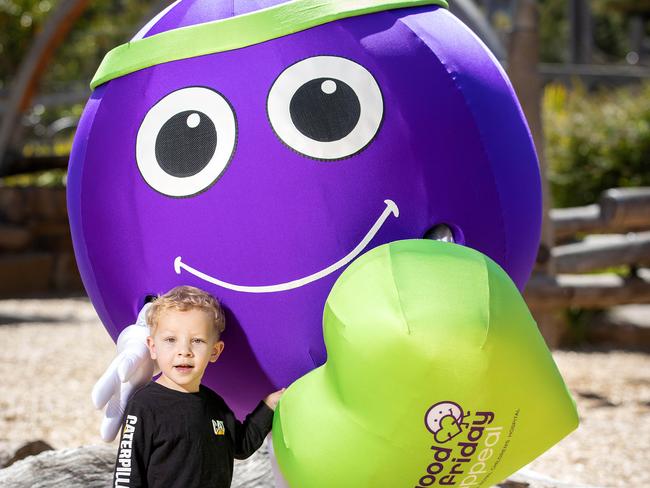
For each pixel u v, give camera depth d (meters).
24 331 10.08
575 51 31.45
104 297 3.17
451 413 2.49
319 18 2.92
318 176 2.80
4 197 14.16
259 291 2.83
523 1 8.05
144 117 2.98
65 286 14.57
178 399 2.72
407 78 2.91
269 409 2.86
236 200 2.81
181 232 2.87
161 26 3.13
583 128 12.44
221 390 3.05
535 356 2.57
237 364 2.94
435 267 2.56
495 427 2.55
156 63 3.01
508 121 3.12
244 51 2.92
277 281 2.81
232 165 2.83
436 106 2.91
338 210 2.79
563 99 14.59
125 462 2.66
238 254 2.82
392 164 2.83
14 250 14.22
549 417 2.62
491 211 2.97
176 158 2.89
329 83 2.86
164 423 2.69
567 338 9.91
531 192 3.19
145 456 2.69
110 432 2.84
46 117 22.05
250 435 2.84
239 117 2.85
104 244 3.06
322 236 2.79
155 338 2.69
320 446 2.58
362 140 2.82
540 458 5.48
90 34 26.86
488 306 2.50
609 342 9.97
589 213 9.36
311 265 2.80
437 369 2.45
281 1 3.00
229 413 2.84
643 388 7.52
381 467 2.55
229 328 2.88
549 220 8.55
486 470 2.65
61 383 7.44
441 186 2.88
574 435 5.99
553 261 8.80
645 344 9.95
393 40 2.96
